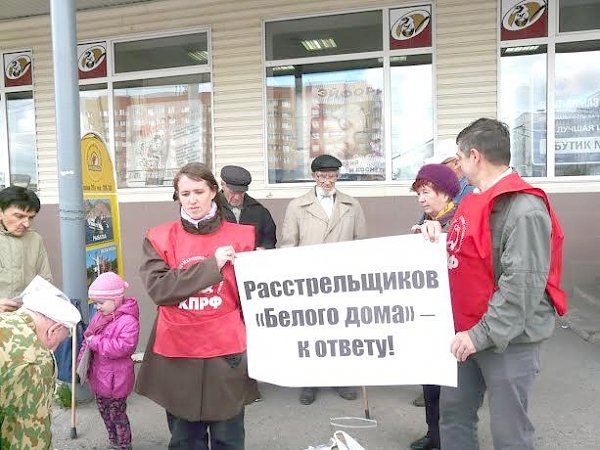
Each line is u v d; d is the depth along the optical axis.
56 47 3.72
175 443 2.40
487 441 3.15
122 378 3.04
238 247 2.33
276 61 6.98
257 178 7.11
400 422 3.46
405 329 2.27
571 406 3.59
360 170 6.81
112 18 7.57
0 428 1.58
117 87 7.73
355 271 2.29
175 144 7.56
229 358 2.27
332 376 2.33
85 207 3.93
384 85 6.59
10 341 1.60
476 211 2.15
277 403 3.79
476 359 2.22
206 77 7.32
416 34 6.41
